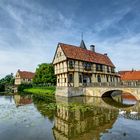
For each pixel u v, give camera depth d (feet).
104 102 103.76
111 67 179.42
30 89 225.15
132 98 129.90
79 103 99.66
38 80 201.67
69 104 96.22
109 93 132.16
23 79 350.43
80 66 140.46
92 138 44.21
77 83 136.46
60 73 139.13
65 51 135.54
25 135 48.16
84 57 147.33
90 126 54.44
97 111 76.74
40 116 70.28
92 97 126.00
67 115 70.13
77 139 44.16
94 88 128.88
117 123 56.54
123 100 115.96
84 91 137.80
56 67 146.82
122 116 66.23
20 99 134.41
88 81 147.13
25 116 70.95
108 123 57.06
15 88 277.03
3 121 63.41
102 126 54.03
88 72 146.10
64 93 131.95
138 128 51.13
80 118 64.90
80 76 140.26
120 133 47.16
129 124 55.31
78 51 148.66
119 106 89.40
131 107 85.76
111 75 178.19
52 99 121.60
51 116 69.67
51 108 86.38
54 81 195.21
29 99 131.13
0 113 77.97
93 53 166.30
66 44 144.87
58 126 55.83
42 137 46.44
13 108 91.66
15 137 46.75
